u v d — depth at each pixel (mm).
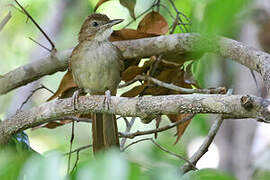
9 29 15383
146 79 9641
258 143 14320
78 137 15961
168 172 4668
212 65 12844
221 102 6809
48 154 4691
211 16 3941
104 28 10000
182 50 9555
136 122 15547
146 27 10070
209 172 5047
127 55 10078
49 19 15281
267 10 12828
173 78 10227
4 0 11398
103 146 9242
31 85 14633
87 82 10086
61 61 10078
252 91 13266
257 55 8438
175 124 9117
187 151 14594
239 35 13141
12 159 4742
